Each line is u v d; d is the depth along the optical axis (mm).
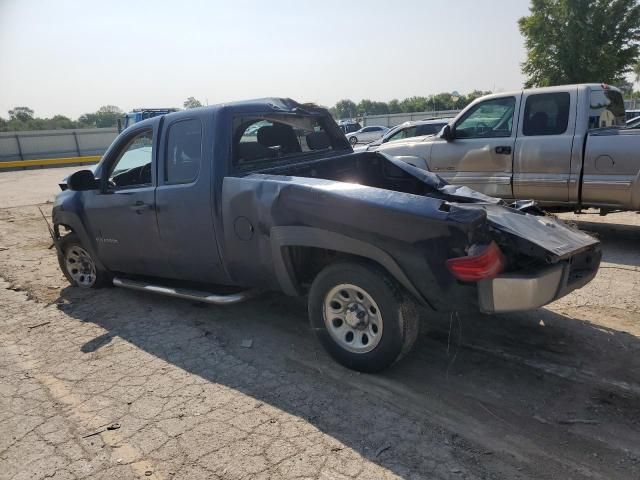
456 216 2877
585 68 25188
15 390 3541
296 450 2730
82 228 5137
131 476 2604
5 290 5895
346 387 3332
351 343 3490
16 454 2838
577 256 3555
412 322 3264
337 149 5215
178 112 4219
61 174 26594
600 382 3252
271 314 4645
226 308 4832
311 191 3346
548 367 3459
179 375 3623
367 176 4891
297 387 3369
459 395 3182
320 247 3354
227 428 2957
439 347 3812
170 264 4457
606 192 6027
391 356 3279
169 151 4230
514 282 2918
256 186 3623
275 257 3617
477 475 2490
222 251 3969
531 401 3084
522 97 6648
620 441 2691
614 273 5320
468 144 7180
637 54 25500
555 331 3990
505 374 3400
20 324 4781
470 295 3000
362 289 3266
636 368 3396
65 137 42906
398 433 2834
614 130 5961
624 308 4379
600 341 3793
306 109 4836
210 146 3900
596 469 2498
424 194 4531
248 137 4152
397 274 3092
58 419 3154
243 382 3477
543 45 26031
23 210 12656
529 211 3992
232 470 2602
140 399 3332
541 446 2680
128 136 4633
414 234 2971
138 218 4496
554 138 6332
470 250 2883
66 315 4941
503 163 6848
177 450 2785
